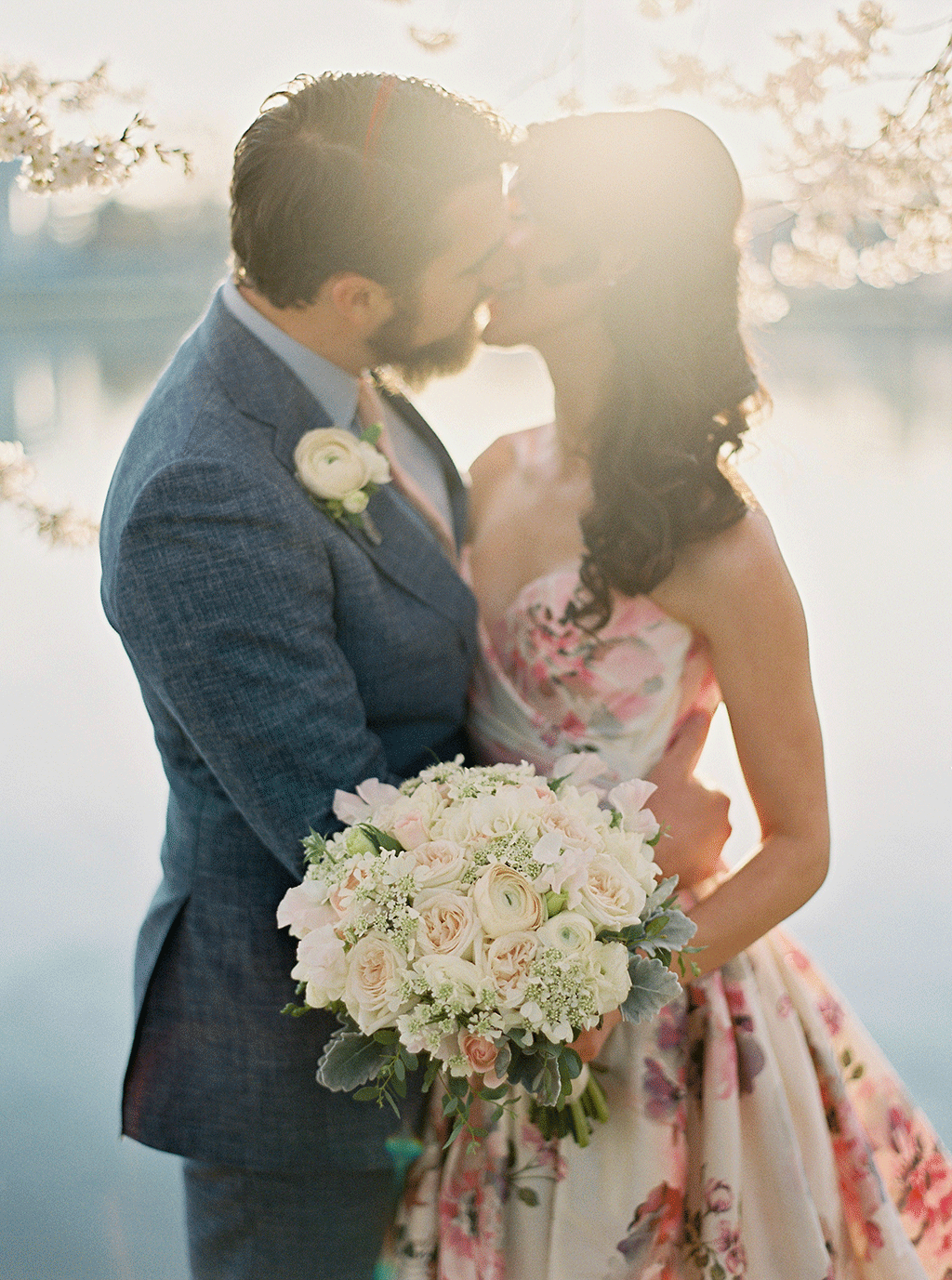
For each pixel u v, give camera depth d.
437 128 1.43
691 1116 1.57
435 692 1.63
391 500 1.60
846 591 5.82
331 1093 1.52
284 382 1.51
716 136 1.57
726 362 1.58
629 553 1.53
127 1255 2.30
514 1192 1.53
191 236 13.27
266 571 1.39
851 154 2.09
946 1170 1.74
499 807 1.27
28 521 2.16
